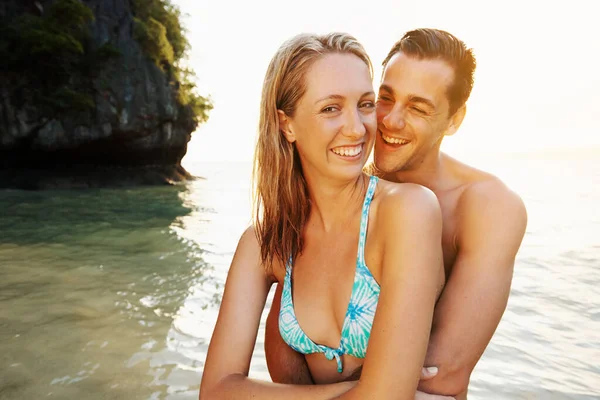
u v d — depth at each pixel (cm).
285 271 154
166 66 2833
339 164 126
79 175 2416
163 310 444
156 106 2616
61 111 2272
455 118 168
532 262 683
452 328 147
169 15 2983
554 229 998
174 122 2833
